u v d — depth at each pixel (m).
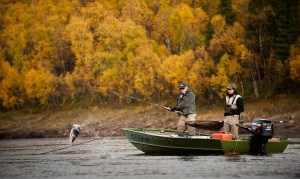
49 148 52.03
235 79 117.31
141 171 26.19
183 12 151.75
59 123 127.81
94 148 46.72
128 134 36.09
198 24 149.50
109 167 28.53
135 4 177.38
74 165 30.48
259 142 32.59
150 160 31.41
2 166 31.44
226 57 114.12
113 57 152.75
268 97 108.62
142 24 176.25
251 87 117.69
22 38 183.12
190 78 119.44
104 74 146.00
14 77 163.88
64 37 177.00
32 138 101.50
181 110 35.97
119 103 139.38
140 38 153.88
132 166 28.53
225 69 114.06
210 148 32.84
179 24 151.38
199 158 31.36
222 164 27.97
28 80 153.50
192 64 122.31
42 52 180.62
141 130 37.34
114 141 59.78
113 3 199.12
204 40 133.12
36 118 143.00
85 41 162.75
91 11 183.88
